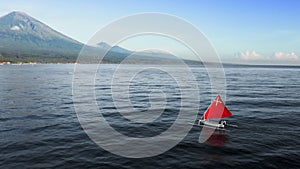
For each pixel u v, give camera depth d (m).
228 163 20.19
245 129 29.86
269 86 82.94
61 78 107.75
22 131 28.53
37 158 20.89
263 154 22.03
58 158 20.92
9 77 110.31
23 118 34.94
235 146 23.95
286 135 27.53
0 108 42.19
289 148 23.52
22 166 19.34
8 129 29.27
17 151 22.34
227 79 113.75
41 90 67.38
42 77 112.31
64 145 23.95
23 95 57.88
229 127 30.69
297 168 19.48
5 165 19.47
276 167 19.58
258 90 70.81
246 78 121.31
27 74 129.88
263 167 19.56
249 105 46.69
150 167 19.38
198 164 19.97
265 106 45.69
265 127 30.88
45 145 23.95
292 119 35.16
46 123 32.22
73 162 20.16
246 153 22.25
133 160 20.59
